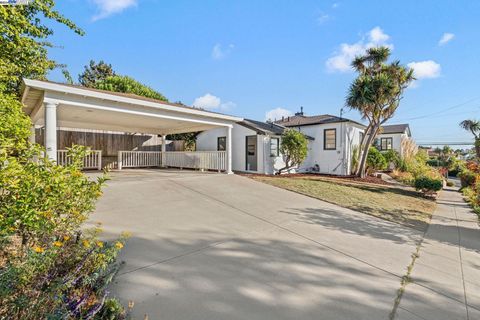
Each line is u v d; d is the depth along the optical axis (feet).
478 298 10.11
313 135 57.77
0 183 7.30
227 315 7.88
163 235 14.08
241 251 12.88
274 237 15.29
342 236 16.53
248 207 21.75
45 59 26.07
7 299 5.60
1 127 11.51
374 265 12.57
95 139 46.78
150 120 35.73
